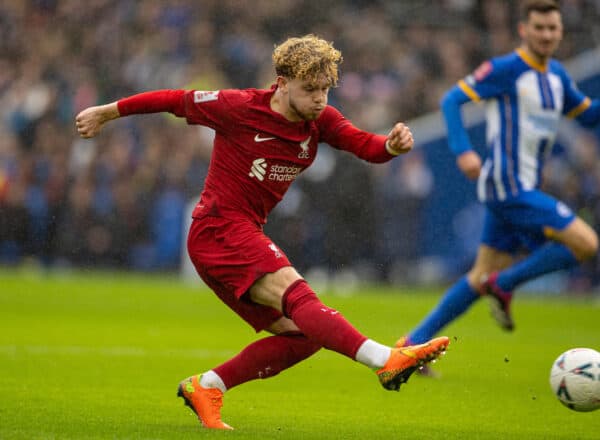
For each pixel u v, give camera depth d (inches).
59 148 2625.5
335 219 2315.5
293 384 903.7
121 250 2541.8
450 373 1016.2
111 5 3056.1
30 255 2586.1
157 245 2522.1
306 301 590.6
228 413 720.3
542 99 1031.0
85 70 2923.2
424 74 2780.5
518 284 1011.9
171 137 2576.3
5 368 919.7
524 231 1026.7
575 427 698.8
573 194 2304.4
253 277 603.8
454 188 2372.0
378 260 2353.6
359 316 1658.5
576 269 2357.3
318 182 2313.0
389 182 2369.6
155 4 2997.0
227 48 2864.2
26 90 2844.5
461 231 2372.0
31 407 698.2
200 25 2903.5
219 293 644.7
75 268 2556.6
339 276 2333.9
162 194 2519.7
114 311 1651.1
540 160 1041.5
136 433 602.5
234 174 624.4
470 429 678.5
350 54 2800.2
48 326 1373.0
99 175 2554.1
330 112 637.3
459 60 2839.6
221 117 622.2
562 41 2780.5
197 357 1076.5
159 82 2842.0
